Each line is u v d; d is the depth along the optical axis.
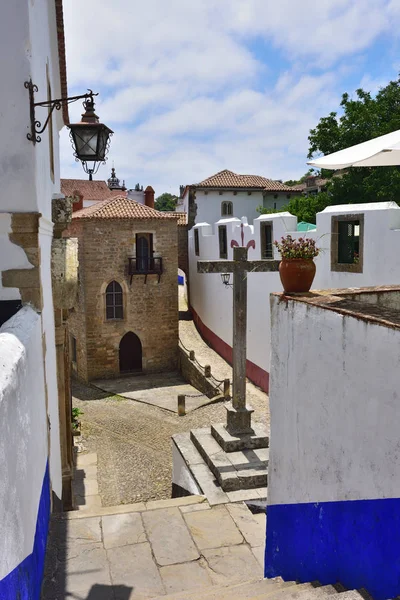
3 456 2.54
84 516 5.88
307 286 4.31
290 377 4.13
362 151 4.68
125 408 16.44
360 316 2.98
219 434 8.86
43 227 5.63
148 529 5.73
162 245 20.64
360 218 9.41
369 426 2.92
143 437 13.74
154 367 21.12
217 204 27.34
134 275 20.27
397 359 2.61
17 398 3.12
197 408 15.62
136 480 11.10
